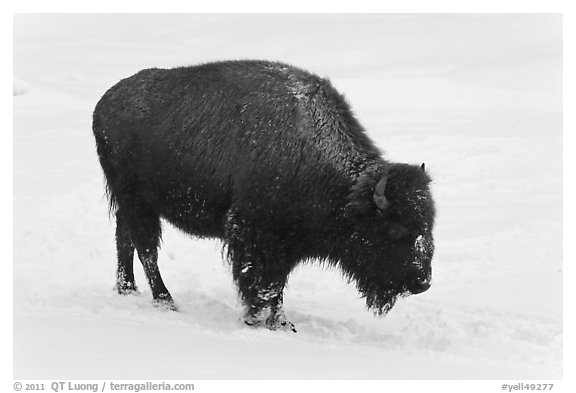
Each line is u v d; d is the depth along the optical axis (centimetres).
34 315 2956
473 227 5094
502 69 16938
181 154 3259
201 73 3350
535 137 8269
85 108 11606
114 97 3491
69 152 7544
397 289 3069
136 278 3959
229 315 3278
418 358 2662
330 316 3416
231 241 3142
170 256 4347
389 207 3005
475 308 3466
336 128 3138
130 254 3575
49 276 3888
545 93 12962
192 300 3541
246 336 2856
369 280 3119
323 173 3084
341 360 2561
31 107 11438
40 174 6400
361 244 3089
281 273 3139
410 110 11112
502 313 3381
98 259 4262
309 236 3152
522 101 12119
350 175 3095
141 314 3125
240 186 3120
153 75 3469
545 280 4003
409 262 3020
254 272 3116
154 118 3356
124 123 3431
